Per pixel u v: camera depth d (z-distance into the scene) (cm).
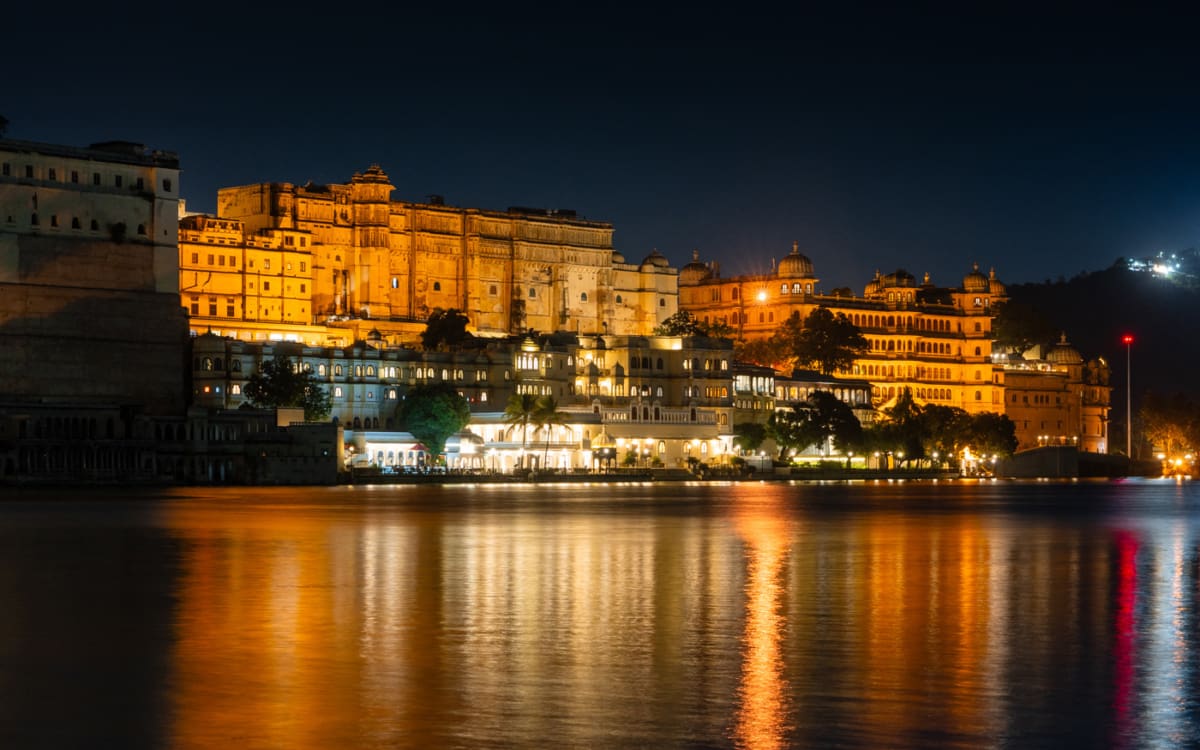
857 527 11594
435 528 11156
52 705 4138
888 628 5575
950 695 4303
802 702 4194
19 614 5928
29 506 14450
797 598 6506
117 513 13112
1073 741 3769
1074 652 5044
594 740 3741
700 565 8062
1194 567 8119
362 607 6144
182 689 4350
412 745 3691
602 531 10894
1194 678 4584
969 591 6825
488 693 4300
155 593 6638
